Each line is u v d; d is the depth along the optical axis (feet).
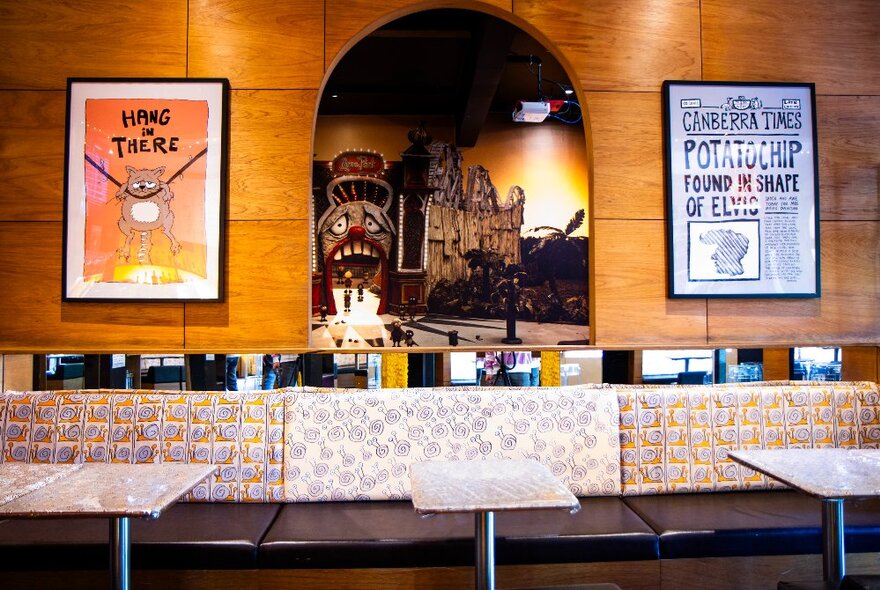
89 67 8.99
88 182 8.92
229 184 9.07
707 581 7.17
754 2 9.53
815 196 9.43
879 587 5.42
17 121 8.95
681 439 8.64
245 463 8.26
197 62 9.07
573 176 29.12
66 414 8.29
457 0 9.11
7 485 5.67
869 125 9.61
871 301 9.57
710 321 9.42
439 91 24.09
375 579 6.98
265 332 9.04
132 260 8.94
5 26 8.96
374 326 28.76
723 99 9.41
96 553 6.80
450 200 28.89
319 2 9.11
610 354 14.73
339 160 28.48
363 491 8.22
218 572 6.91
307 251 9.08
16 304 8.92
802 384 9.16
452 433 8.38
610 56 9.37
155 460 8.23
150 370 21.76
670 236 9.28
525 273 29.22
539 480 5.82
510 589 6.08
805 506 8.01
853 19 9.62
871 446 8.78
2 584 6.88
